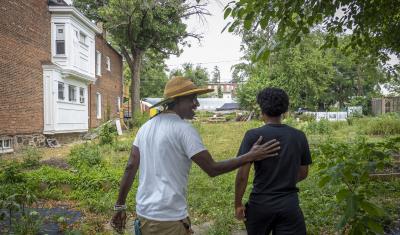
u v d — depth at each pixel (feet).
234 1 14.71
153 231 8.43
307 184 25.29
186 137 8.57
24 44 51.85
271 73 94.22
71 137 65.98
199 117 123.44
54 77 58.23
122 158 38.96
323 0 17.10
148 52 123.13
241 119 118.01
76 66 64.23
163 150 8.57
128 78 194.49
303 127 65.41
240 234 18.37
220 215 20.29
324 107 180.24
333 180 10.64
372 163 10.87
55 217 20.10
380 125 62.95
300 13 16.31
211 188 26.99
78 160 34.99
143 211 8.64
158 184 8.55
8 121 47.75
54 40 61.26
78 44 65.51
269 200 9.75
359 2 19.92
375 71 29.17
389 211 18.81
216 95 292.40
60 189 27.58
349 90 173.58
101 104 86.17
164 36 102.27
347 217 9.77
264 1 14.78
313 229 17.10
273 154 9.48
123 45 104.83
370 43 24.45
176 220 8.43
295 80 96.48
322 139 50.31
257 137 9.95
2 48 46.26
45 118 57.88
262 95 10.36
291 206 9.71
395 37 24.04
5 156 44.96
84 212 22.86
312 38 22.59
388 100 106.22
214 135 63.21
